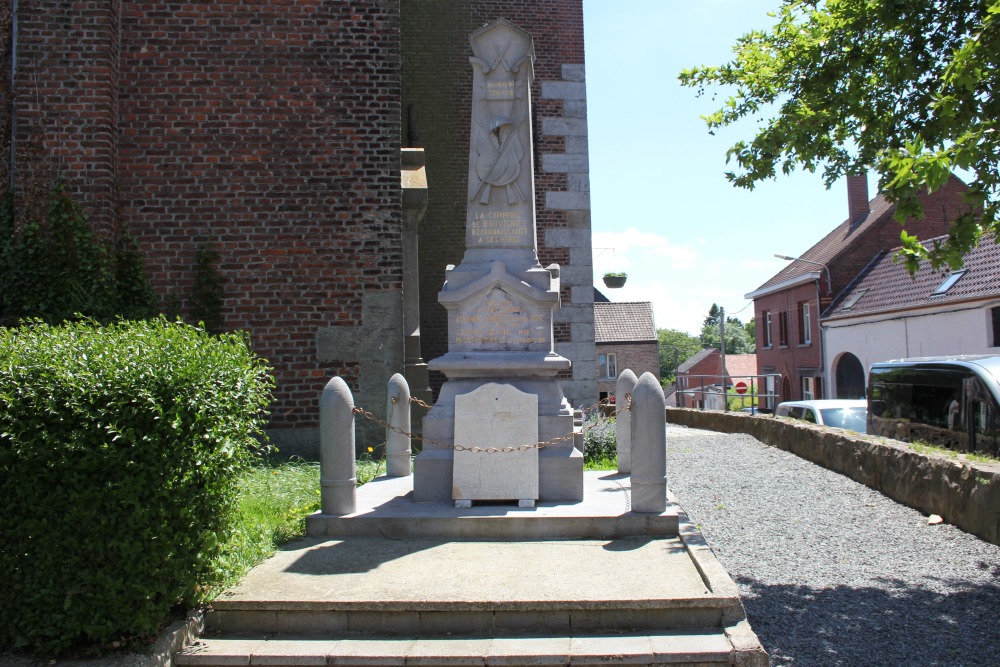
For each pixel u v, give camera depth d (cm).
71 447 424
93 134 966
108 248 964
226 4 1034
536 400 677
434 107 1661
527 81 793
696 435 1644
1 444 428
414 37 1672
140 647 434
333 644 448
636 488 617
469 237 775
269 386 566
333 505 632
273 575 519
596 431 1120
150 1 1022
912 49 665
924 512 819
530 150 792
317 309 1026
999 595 577
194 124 1020
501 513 628
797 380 3412
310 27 1046
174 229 1009
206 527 476
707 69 775
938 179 518
